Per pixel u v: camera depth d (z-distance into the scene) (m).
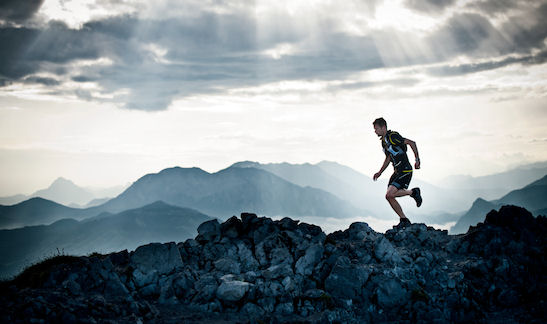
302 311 9.41
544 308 9.18
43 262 11.16
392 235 13.37
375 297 9.95
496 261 10.86
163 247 10.98
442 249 12.45
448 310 9.57
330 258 11.12
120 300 9.16
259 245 12.16
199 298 9.84
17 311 7.81
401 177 12.36
